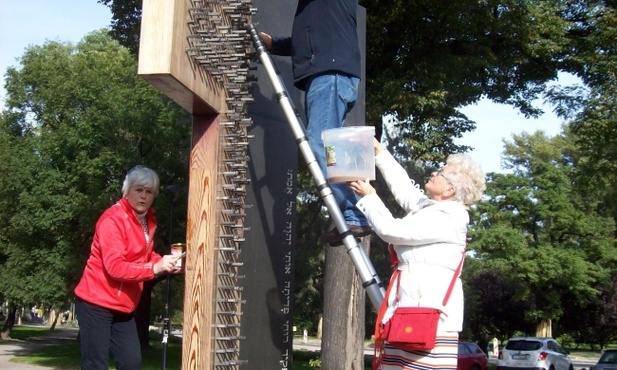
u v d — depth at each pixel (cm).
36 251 2588
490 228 2903
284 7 449
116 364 332
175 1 281
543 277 2862
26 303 2644
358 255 294
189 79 298
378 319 269
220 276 341
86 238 2572
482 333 3381
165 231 2366
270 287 423
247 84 360
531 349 2280
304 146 311
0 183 2586
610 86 1438
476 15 1277
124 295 328
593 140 1536
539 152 4175
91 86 2534
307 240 2319
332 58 330
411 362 255
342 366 1046
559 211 2911
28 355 2488
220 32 322
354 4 349
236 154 352
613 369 2147
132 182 329
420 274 259
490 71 1446
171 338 3916
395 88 1237
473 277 3462
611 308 3409
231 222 348
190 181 338
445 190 275
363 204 274
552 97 1549
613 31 1380
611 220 3014
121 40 1454
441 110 1338
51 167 2566
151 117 2441
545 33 1383
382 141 1484
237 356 359
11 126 3212
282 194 438
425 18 1288
